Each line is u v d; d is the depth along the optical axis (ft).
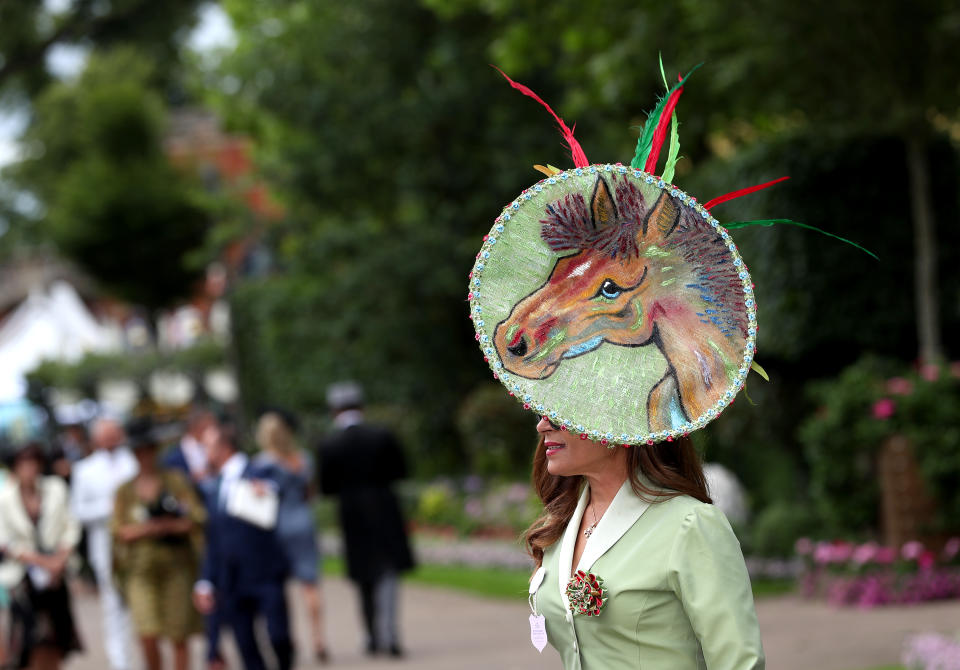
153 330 185.06
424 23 97.91
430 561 81.35
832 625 45.24
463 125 98.27
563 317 13.69
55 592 43.52
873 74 52.60
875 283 59.00
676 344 13.53
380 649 50.06
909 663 35.70
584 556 13.78
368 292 103.40
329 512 102.89
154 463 41.32
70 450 75.36
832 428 51.98
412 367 107.86
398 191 103.96
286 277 115.55
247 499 38.96
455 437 110.11
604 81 59.77
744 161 60.80
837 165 59.06
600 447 13.96
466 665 45.01
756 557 57.93
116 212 174.40
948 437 49.52
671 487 13.76
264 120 111.75
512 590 64.59
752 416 67.21
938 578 48.96
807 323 58.85
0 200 223.71
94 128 182.91
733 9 52.01
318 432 117.39
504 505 87.30
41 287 206.18
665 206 13.66
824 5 50.06
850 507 52.08
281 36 101.50
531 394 13.46
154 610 40.60
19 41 123.95
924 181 54.34
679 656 13.12
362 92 98.68
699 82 60.18
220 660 44.55
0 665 45.32
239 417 127.95
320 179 102.17
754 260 60.49
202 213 175.52
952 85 52.13
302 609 66.28
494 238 13.78
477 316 13.66
